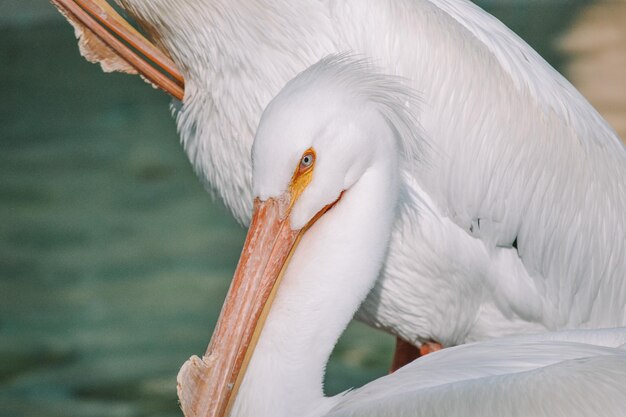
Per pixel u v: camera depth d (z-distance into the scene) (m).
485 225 10.70
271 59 10.11
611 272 11.27
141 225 21.03
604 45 27.67
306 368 8.42
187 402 8.16
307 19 10.11
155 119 26.34
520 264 10.91
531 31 29.02
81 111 26.64
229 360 8.20
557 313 11.14
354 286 8.61
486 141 10.53
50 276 19.03
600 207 11.09
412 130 8.86
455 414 7.27
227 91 10.23
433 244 10.50
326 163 8.44
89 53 10.36
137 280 18.95
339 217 8.62
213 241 20.42
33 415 14.96
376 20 10.25
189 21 10.06
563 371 7.21
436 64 10.35
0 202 21.70
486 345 8.18
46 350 16.81
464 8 11.13
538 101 10.80
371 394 7.96
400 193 10.14
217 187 10.78
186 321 17.59
